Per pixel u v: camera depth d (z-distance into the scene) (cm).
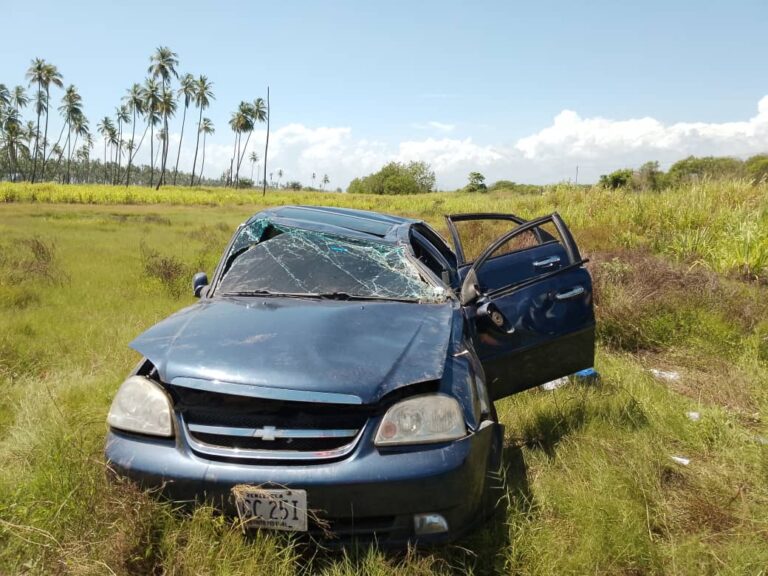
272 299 311
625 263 789
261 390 217
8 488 257
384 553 214
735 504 283
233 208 3922
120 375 412
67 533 221
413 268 339
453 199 3194
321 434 216
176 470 216
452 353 261
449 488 216
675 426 375
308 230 362
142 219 2266
